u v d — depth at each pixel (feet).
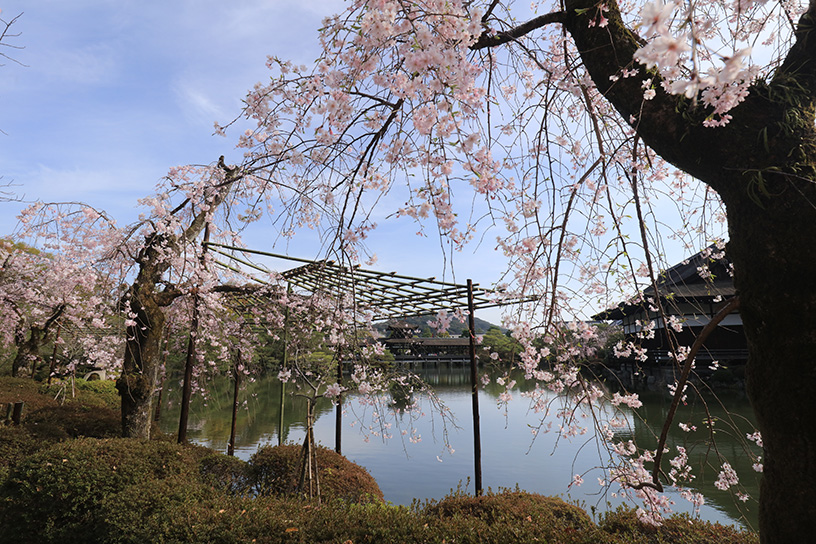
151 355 21.08
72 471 13.41
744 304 4.82
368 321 19.76
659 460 6.25
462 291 19.88
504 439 32.37
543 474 23.88
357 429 35.42
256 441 30.73
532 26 7.10
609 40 6.17
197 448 20.53
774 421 4.47
